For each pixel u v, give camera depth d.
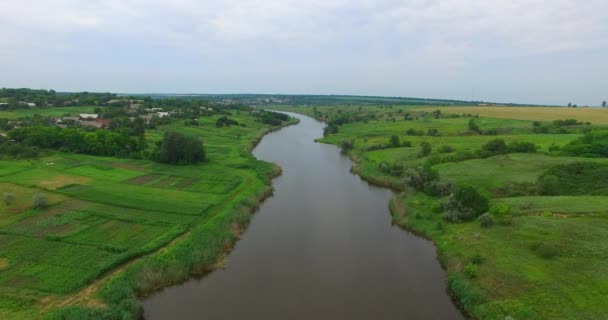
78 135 85.56
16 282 31.72
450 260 39.28
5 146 77.44
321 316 31.05
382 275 38.22
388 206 59.75
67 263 35.28
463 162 72.25
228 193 60.25
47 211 48.38
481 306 30.56
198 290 34.72
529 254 35.59
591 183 53.69
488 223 42.97
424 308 32.59
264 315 31.06
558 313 27.62
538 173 61.19
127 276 33.28
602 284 29.55
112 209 50.25
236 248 44.00
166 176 69.69
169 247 39.81
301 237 47.47
